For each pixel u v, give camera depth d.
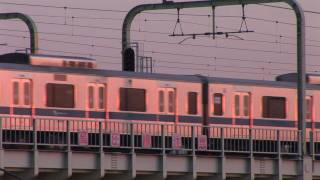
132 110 149.88
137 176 128.25
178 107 154.25
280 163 138.38
